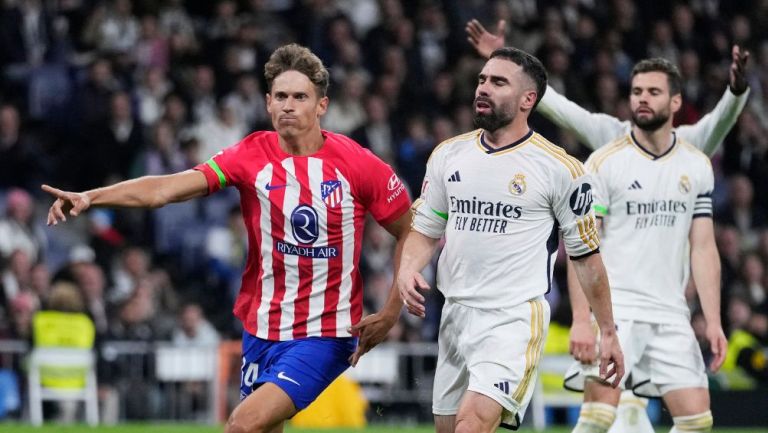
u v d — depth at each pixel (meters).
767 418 40.09
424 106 53.19
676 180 22.41
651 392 22.72
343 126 50.66
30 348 38.59
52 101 49.00
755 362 41.03
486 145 18.38
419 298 18.09
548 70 54.81
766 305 48.31
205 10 55.16
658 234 22.42
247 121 50.06
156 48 50.72
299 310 18.47
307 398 18.09
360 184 18.53
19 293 41.34
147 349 39.72
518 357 18.02
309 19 53.34
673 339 22.39
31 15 49.81
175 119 48.16
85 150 47.81
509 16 57.19
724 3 64.56
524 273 18.23
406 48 54.19
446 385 19.00
